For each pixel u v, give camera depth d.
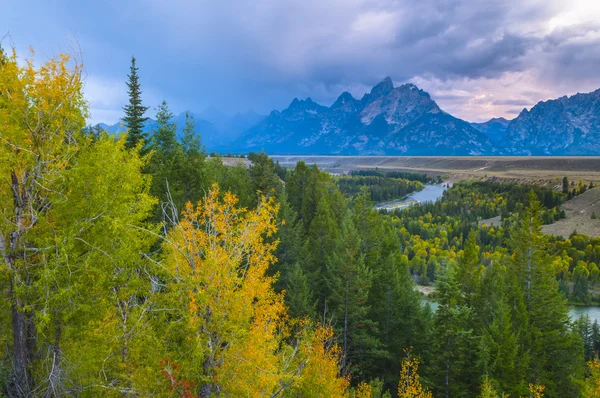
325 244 42.81
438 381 27.89
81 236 10.97
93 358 10.41
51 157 10.58
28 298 10.09
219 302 10.30
